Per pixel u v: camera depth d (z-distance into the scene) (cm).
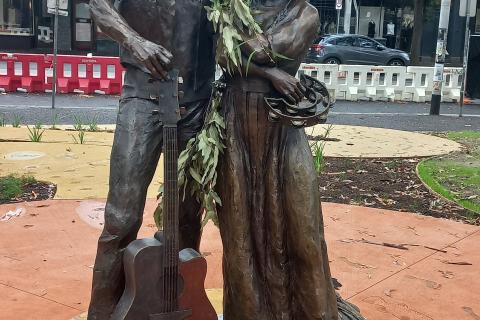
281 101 293
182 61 304
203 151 294
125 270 288
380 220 637
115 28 283
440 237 589
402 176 865
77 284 447
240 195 298
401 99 2031
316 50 2542
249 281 302
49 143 965
